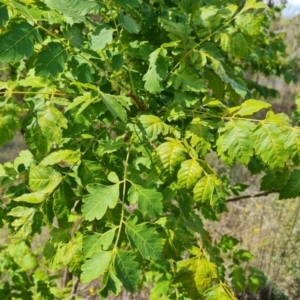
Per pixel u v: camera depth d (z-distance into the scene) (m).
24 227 0.58
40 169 0.58
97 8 0.58
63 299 1.20
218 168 2.50
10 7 0.55
